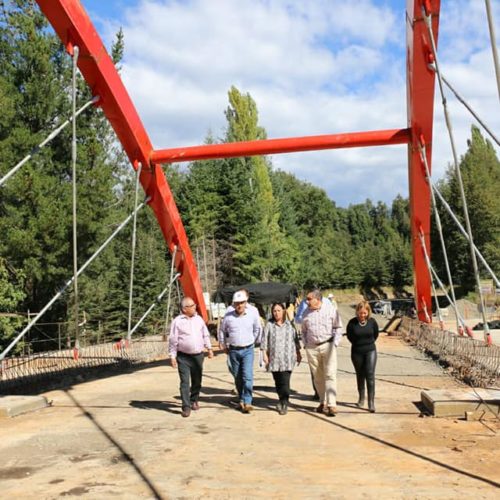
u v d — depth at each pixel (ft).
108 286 97.66
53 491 15.60
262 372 42.34
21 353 64.75
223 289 64.34
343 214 342.64
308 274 178.81
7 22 68.13
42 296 75.92
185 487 15.69
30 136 64.75
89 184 70.85
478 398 25.18
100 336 91.86
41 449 20.35
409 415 25.09
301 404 28.78
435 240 181.57
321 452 19.19
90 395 33.42
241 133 149.79
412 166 46.09
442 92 29.86
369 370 26.18
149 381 39.52
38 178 62.39
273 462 18.03
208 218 136.87
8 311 59.72
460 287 179.63
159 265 110.32
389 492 14.84
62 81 73.82
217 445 20.48
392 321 77.41
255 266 134.41
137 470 17.46
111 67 35.47
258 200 140.05
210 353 27.43
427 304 61.05
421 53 36.14
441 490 14.93
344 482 15.80
